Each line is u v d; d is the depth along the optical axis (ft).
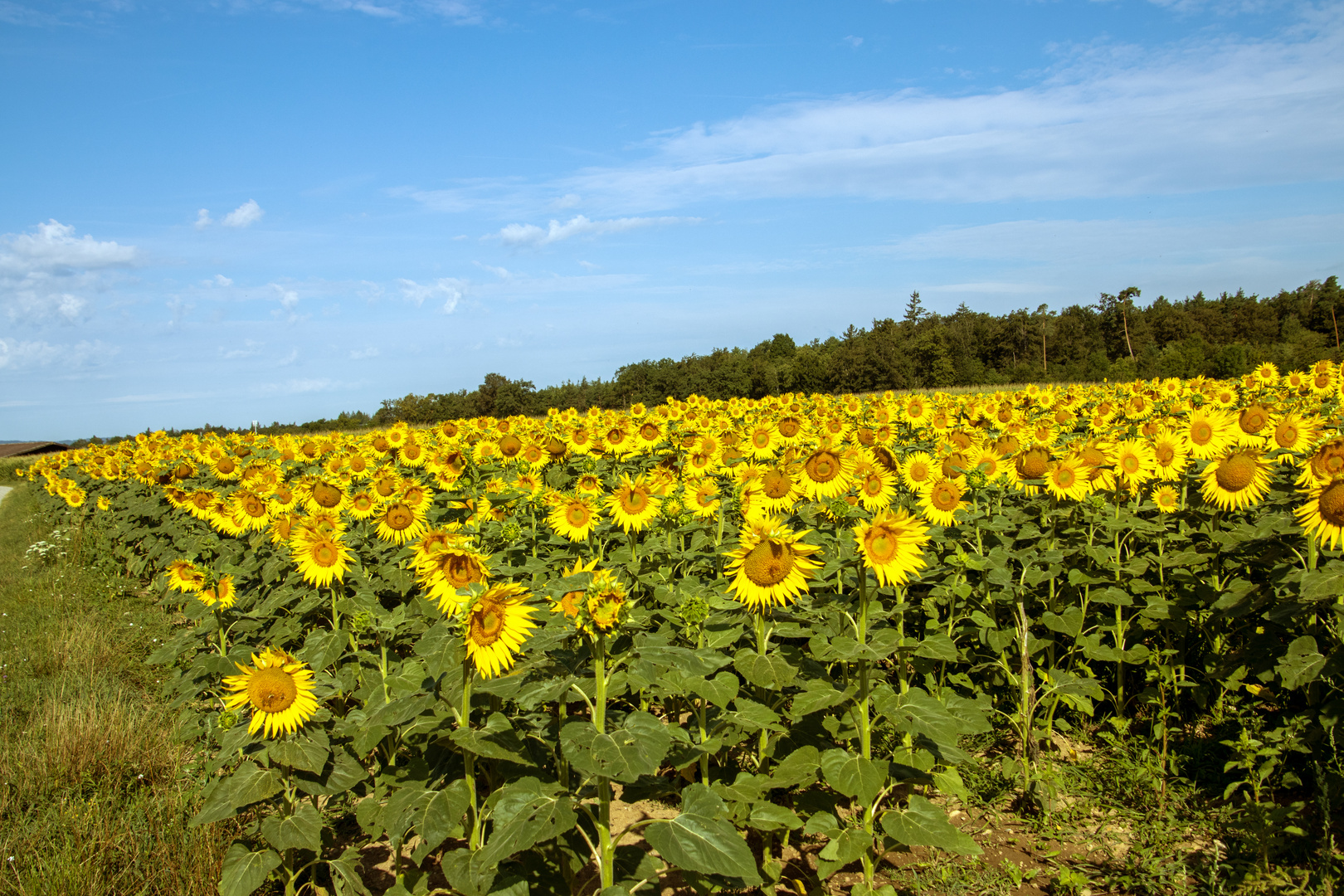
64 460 84.38
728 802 13.51
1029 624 19.84
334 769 14.42
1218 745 18.12
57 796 19.38
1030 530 21.12
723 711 13.87
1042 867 15.65
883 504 23.04
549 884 12.70
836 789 12.78
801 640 20.61
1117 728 18.72
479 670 12.13
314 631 18.39
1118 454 22.74
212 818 12.91
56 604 39.24
